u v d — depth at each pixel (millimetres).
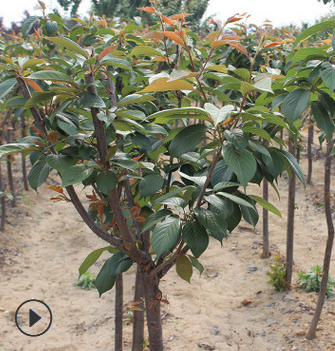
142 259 2125
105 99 2744
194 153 2312
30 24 3682
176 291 5344
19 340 4418
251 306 4895
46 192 9023
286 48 4895
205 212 1779
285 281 5105
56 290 5570
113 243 2020
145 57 3377
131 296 5367
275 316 4605
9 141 7691
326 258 3920
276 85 2010
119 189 2266
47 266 6227
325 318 4395
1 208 7180
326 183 3867
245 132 1664
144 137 2197
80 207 1953
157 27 3070
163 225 1763
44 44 3984
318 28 1821
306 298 4840
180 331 4426
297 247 6395
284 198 8367
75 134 1899
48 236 7191
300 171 1967
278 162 1949
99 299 5367
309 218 7461
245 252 6328
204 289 5395
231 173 1928
